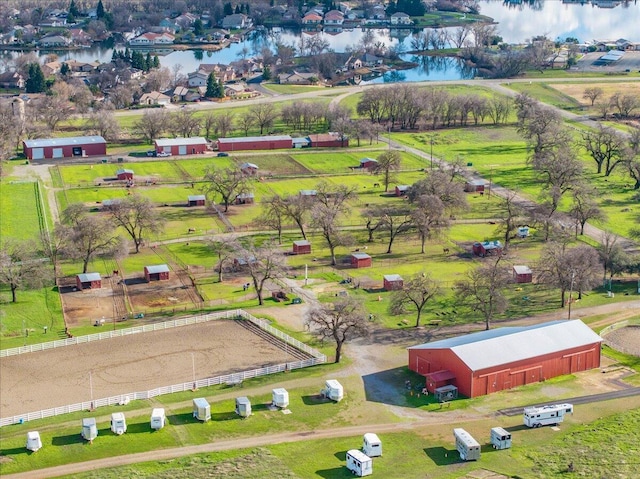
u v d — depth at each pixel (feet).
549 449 517.55
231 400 575.38
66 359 646.74
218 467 495.00
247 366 633.20
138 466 495.41
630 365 632.38
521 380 601.62
